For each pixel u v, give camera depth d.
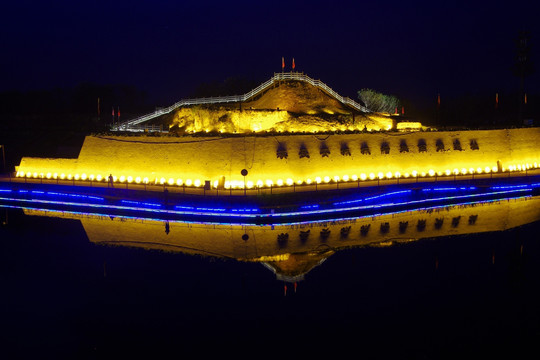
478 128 49.78
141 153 43.53
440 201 41.56
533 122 60.03
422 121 63.06
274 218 36.12
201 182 40.84
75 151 53.25
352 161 43.06
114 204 40.22
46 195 43.41
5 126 68.50
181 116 54.78
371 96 67.00
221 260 27.27
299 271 25.39
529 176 46.03
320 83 57.97
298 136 42.88
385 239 30.86
